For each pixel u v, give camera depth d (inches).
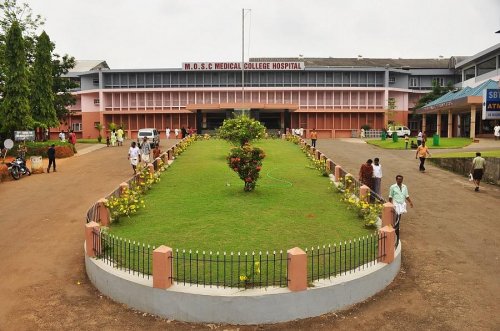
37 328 335.9
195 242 456.8
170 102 2386.8
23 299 382.0
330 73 2393.0
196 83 2368.4
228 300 333.7
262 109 2180.1
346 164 1038.4
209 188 723.4
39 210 641.6
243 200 634.2
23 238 527.8
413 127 2554.1
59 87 1859.0
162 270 344.8
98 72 2384.4
